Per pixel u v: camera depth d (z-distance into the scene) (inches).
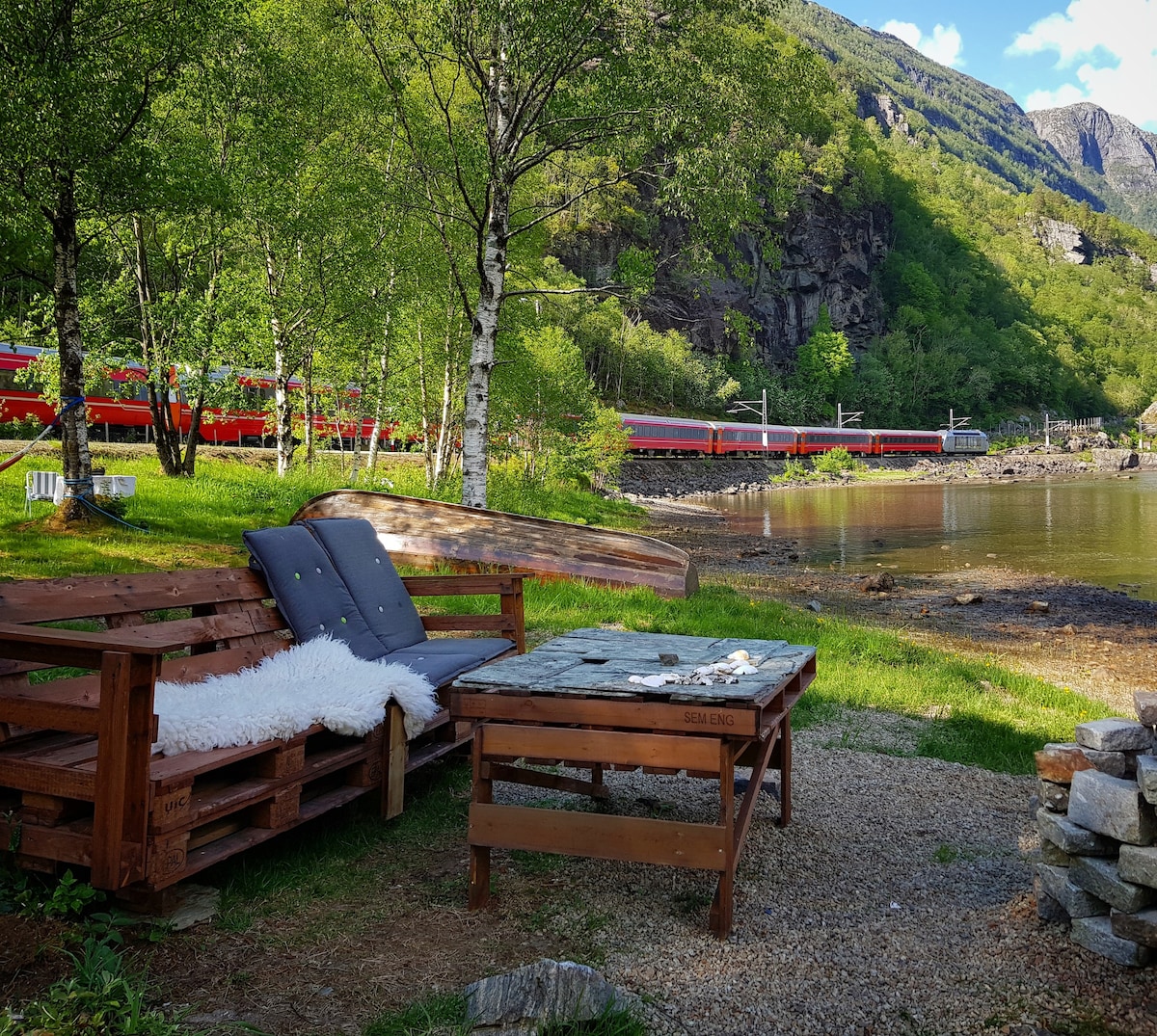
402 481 920.9
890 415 5428.2
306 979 108.3
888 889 141.0
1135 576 796.6
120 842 111.0
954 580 754.2
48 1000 97.4
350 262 724.0
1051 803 128.6
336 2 609.0
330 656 166.4
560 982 99.1
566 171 589.3
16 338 701.9
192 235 673.0
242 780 134.5
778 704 142.6
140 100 493.7
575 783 161.5
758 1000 106.2
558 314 2800.2
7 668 129.7
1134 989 108.3
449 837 157.4
